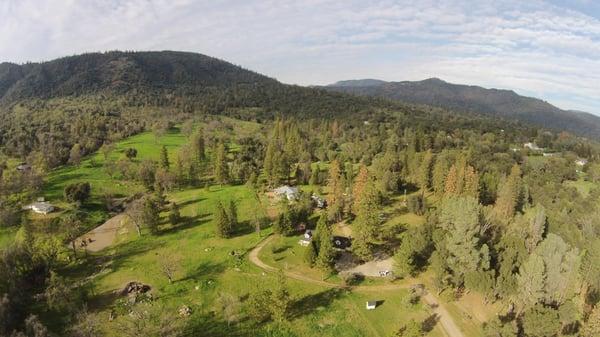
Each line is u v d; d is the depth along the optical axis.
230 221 109.81
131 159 178.38
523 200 134.50
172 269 83.56
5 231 105.88
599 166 193.25
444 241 82.69
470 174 127.44
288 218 103.62
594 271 73.06
